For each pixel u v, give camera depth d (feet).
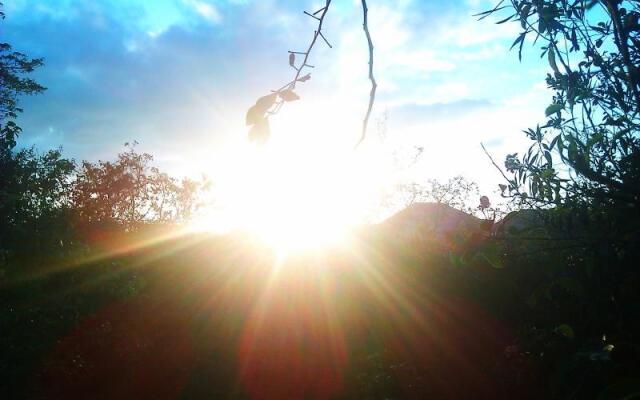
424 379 23.38
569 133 9.59
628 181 9.05
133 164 68.59
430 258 27.61
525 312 20.02
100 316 33.53
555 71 9.62
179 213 63.10
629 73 8.65
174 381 28.78
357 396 24.35
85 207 61.52
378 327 28.22
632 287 9.70
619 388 7.10
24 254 35.83
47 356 29.53
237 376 28.35
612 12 8.56
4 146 35.04
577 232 10.09
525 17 9.17
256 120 6.35
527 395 17.88
